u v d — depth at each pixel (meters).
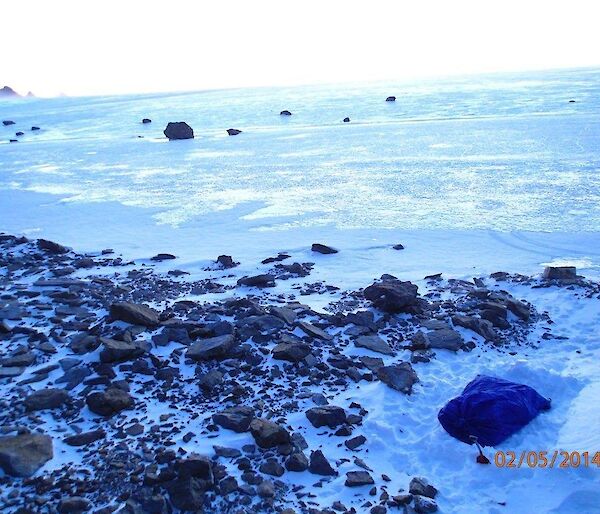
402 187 22.62
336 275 13.67
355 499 6.38
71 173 31.47
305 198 21.78
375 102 66.88
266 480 6.58
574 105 47.59
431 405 8.17
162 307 11.70
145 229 18.66
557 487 6.32
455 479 6.70
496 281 12.80
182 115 69.31
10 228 19.61
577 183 21.27
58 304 11.85
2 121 75.94
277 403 8.17
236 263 14.81
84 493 6.35
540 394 8.15
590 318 10.71
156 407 8.09
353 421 7.71
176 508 6.13
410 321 10.80
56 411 7.96
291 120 54.47
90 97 141.75
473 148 30.34
